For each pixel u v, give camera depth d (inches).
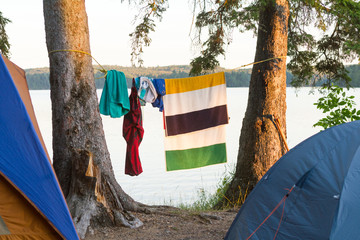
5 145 150.4
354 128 167.9
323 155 160.7
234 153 950.4
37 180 153.7
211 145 256.7
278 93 305.6
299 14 340.8
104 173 226.8
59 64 217.2
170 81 249.0
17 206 152.5
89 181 211.8
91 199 211.6
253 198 168.9
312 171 157.5
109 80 224.5
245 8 285.6
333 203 144.1
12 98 155.9
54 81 219.3
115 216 214.4
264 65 303.7
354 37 352.2
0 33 330.0
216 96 254.2
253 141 308.3
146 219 226.1
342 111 321.4
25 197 150.9
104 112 228.5
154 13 278.8
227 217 244.2
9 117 153.1
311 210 148.8
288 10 306.3
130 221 215.3
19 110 155.4
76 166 213.3
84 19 221.9
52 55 218.1
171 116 250.4
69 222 158.6
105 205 214.8
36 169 154.1
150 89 241.9
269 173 172.7
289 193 157.5
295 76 399.9
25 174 151.9
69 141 219.0
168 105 249.6
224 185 381.7
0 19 329.4
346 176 147.4
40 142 157.6
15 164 150.6
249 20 289.4
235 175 322.3
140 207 238.8
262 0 273.9
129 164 238.1
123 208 232.4
